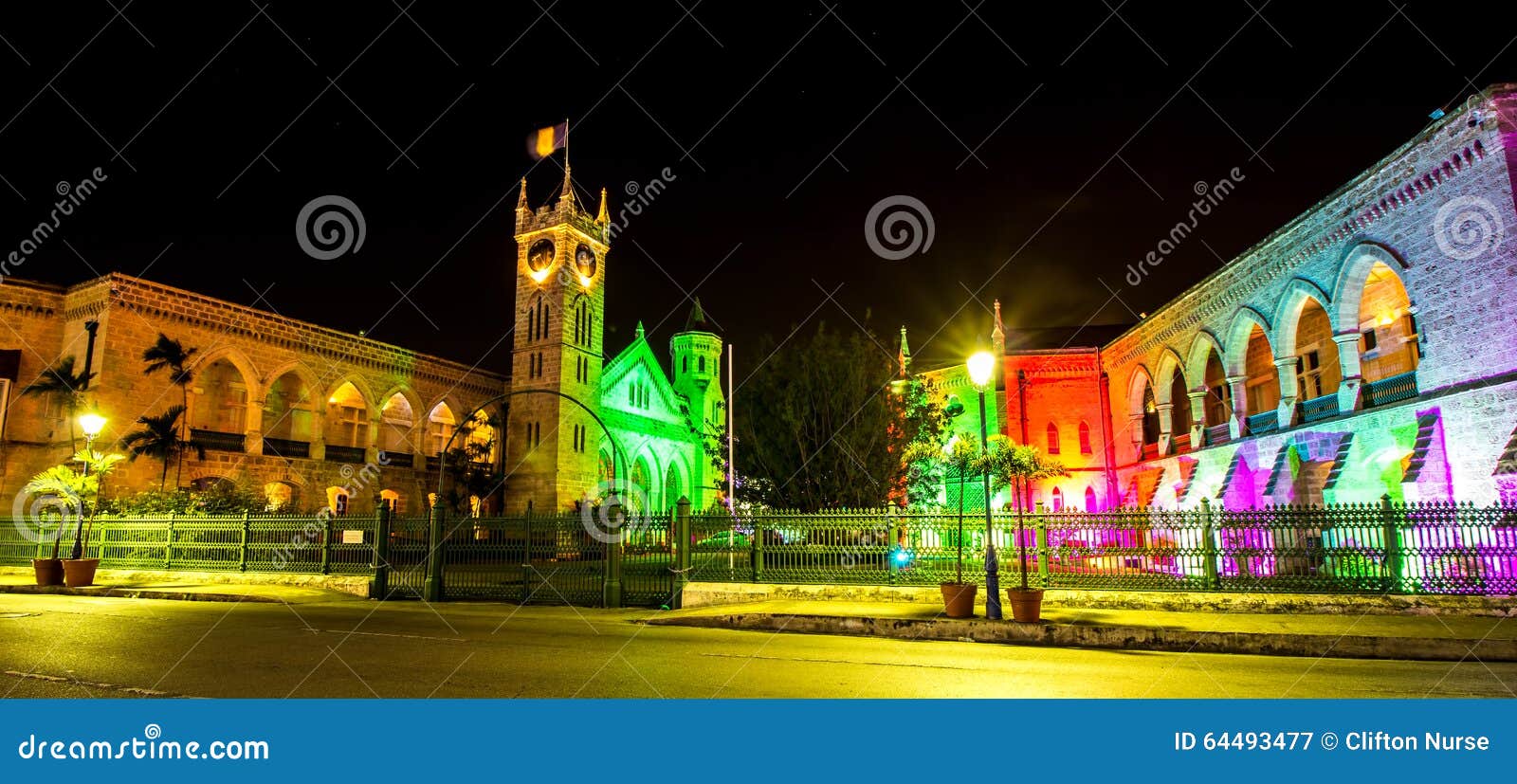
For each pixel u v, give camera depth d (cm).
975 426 3931
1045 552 1577
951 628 1248
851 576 1638
